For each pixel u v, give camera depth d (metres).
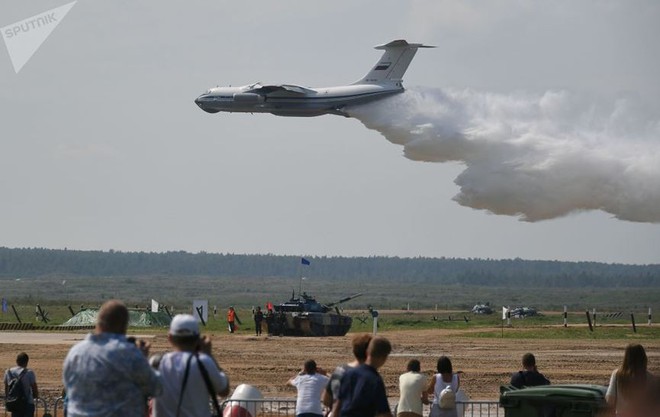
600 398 49.00
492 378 115.25
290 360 134.75
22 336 181.88
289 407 80.50
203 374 39.88
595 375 117.62
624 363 47.12
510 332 198.75
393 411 84.62
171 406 39.88
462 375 117.62
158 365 40.91
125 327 39.12
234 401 63.38
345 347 158.00
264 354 143.75
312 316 190.12
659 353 139.25
